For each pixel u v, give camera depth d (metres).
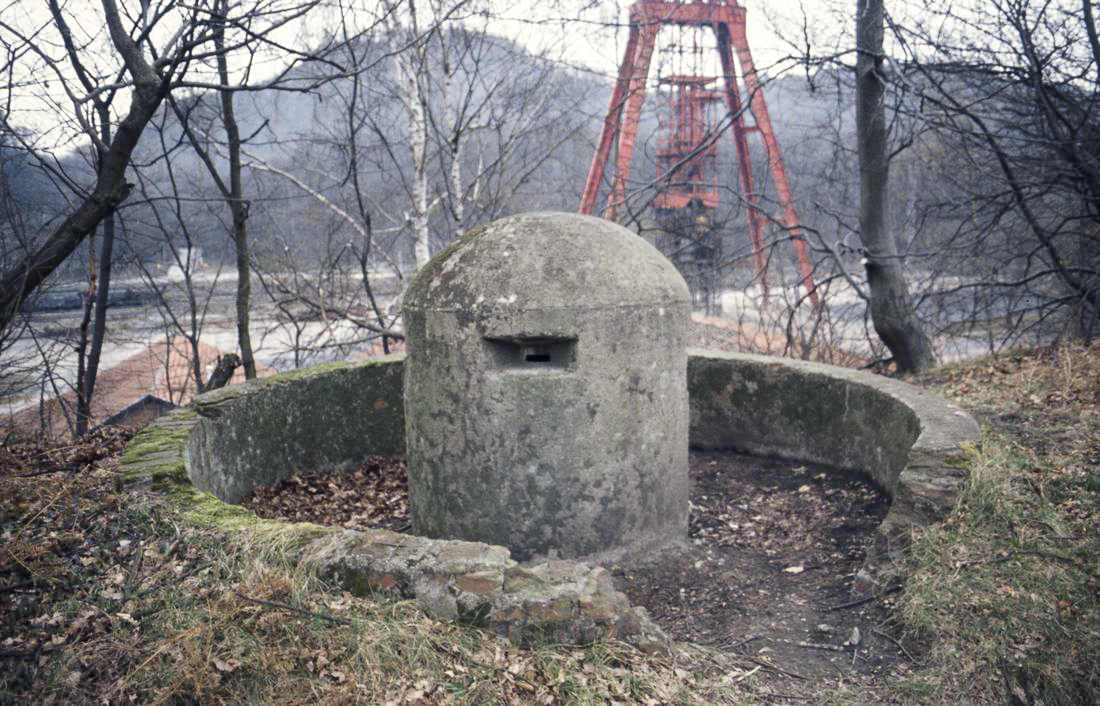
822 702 2.98
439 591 2.90
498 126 9.64
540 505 4.12
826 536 4.70
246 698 2.49
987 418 5.08
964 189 8.79
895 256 8.45
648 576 4.23
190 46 4.69
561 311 3.98
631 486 4.27
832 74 8.32
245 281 8.56
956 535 3.67
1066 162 7.92
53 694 2.51
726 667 3.21
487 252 4.20
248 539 3.17
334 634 2.72
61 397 8.27
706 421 6.60
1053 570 3.40
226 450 5.28
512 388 4.04
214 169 8.00
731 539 4.79
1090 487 4.00
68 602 2.93
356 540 3.12
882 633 3.42
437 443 4.26
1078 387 5.47
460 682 2.61
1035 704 2.88
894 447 5.05
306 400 6.12
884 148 8.20
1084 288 7.46
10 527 3.38
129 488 3.74
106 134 7.22
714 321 12.33
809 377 5.96
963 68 7.52
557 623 2.87
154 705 2.44
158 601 2.90
